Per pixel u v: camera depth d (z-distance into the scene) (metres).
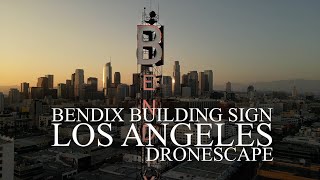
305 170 148.25
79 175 167.88
